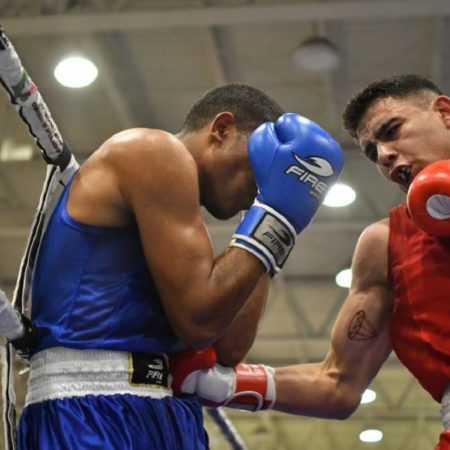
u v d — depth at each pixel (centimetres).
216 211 202
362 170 829
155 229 177
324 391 260
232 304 174
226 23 600
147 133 186
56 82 705
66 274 183
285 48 669
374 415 1373
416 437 1432
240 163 198
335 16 588
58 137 208
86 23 604
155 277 177
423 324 231
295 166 185
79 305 180
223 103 202
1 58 178
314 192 186
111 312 180
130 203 182
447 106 252
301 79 707
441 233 214
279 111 210
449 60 683
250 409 251
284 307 1093
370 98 254
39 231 202
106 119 757
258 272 179
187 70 697
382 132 250
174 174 181
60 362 177
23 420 180
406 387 1298
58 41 657
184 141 203
